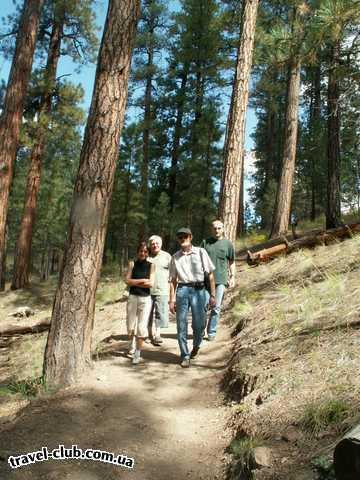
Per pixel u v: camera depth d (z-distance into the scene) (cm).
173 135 2511
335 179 1294
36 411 484
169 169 2472
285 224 1493
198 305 613
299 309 618
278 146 3394
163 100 2409
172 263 627
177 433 438
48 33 1922
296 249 1153
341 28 600
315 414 341
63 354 554
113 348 714
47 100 1855
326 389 381
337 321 519
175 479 365
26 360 839
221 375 556
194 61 2361
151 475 371
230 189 1023
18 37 1374
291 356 479
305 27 676
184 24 2238
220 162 2359
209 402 498
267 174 2989
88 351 574
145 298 640
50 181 3375
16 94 1349
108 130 572
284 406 386
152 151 2559
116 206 2405
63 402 496
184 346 605
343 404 343
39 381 567
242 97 1050
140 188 2427
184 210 2442
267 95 2611
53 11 1853
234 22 1694
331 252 954
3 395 584
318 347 471
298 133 2780
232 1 1688
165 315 729
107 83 574
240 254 1505
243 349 564
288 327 569
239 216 2131
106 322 962
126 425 448
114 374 572
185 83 2452
